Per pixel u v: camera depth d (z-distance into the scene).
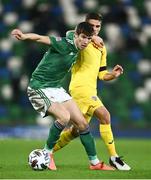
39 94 27.06
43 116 27.36
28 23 71.50
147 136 63.03
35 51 67.50
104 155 41.78
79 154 40.88
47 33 70.50
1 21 72.38
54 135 26.94
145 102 66.62
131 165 32.22
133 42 72.38
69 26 70.44
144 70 70.38
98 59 29.78
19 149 45.16
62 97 27.25
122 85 67.31
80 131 27.88
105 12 73.25
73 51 26.84
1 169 27.42
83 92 29.22
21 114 63.47
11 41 70.00
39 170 26.80
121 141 57.62
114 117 64.38
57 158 36.94
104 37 72.00
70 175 24.77
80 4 73.38
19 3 73.31
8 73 67.69
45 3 72.62
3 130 60.94
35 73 27.31
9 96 65.75
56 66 26.92
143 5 75.00
